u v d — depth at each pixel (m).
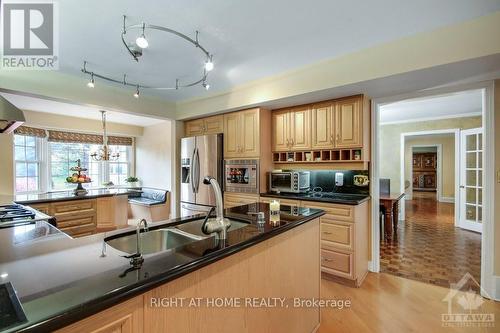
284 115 3.47
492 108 2.34
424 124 5.59
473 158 4.82
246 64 2.69
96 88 3.21
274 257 1.52
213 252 1.09
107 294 0.73
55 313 0.64
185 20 1.88
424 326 2.03
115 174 6.52
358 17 1.85
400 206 5.72
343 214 2.74
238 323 1.26
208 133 4.03
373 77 2.29
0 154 4.45
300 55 2.48
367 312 2.22
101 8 1.72
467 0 1.66
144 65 2.68
